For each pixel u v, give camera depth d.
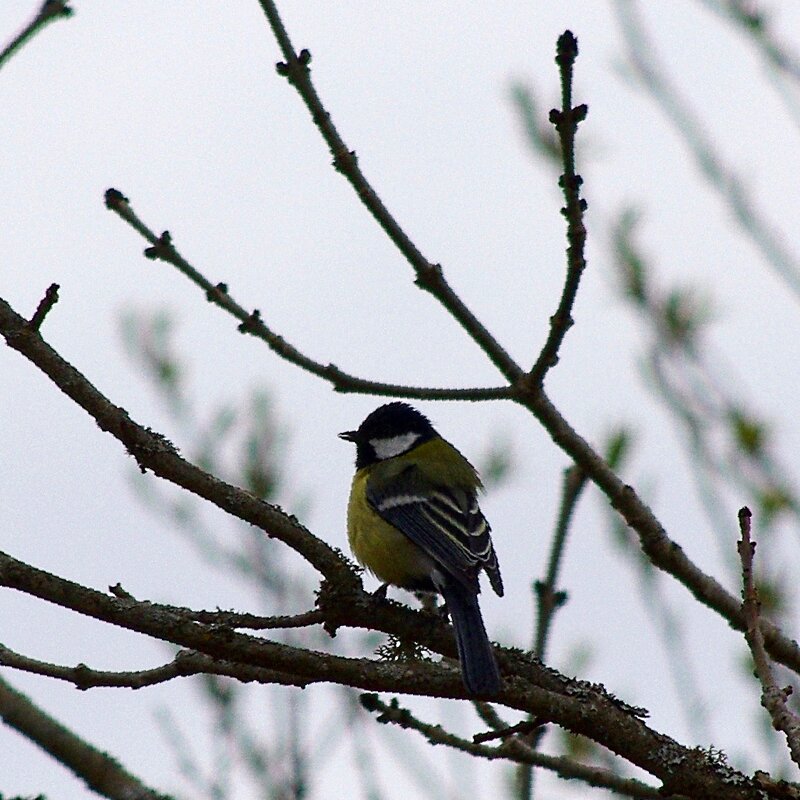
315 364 9.01
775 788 8.52
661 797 9.31
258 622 8.26
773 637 9.37
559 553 10.21
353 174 8.69
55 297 8.45
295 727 10.14
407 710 9.59
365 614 9.08
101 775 7.32
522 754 9.51
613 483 9.34
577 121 7.91
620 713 8.72
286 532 8.98
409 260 8.80
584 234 8.23
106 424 8.66
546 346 8.80
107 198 8.90
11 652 8.08
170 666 8.27
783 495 9.21
